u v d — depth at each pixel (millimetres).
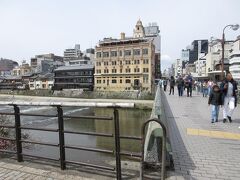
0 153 6578
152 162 5090
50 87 122062
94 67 98375
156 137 5156
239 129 8992
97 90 93375
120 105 4480
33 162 5859
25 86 125500
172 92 28812
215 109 10320
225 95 10211
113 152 4832
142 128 4340
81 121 32156
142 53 87812
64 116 5211
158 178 4742
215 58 96938
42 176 5012
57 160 5523
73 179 4848
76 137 20328
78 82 100625
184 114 12672
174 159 5797
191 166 5363
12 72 175500
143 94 71750
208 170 5160
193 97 23891
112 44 94938
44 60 160250
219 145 6941
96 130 26562
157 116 5438
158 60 130250
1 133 11352
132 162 7238
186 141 7363
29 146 14234
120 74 91375
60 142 5309
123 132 27203
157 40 143125
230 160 5730
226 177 4832
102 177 4941
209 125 9750
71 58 173000
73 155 11633
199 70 118562
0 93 110938
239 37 84500
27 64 174250
